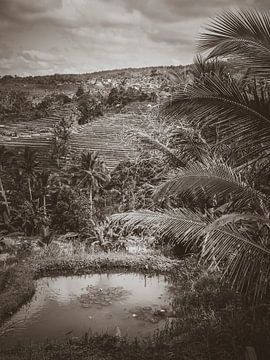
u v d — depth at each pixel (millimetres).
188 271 11594
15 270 12984
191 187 5332
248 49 4199
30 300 10836
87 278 12977
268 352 5277
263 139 4457
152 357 6156
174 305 9555
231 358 5469
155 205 12242
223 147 7621
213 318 7121
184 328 7254
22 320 9297
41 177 25469
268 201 5266
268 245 5363
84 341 7250
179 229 5867
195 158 9711
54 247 16234
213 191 5191
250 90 4660
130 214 6344
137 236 16375
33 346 7383
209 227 4176
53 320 9273
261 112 4250
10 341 8062
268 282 5312
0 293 10867
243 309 6977
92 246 15953
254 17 4109
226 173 5242
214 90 4305
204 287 9656
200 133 9766
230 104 4324
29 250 15891
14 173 28016
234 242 5016
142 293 11109
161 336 7145
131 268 13750
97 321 9117
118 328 8227
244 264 4930
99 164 26859
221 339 6031
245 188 5223
